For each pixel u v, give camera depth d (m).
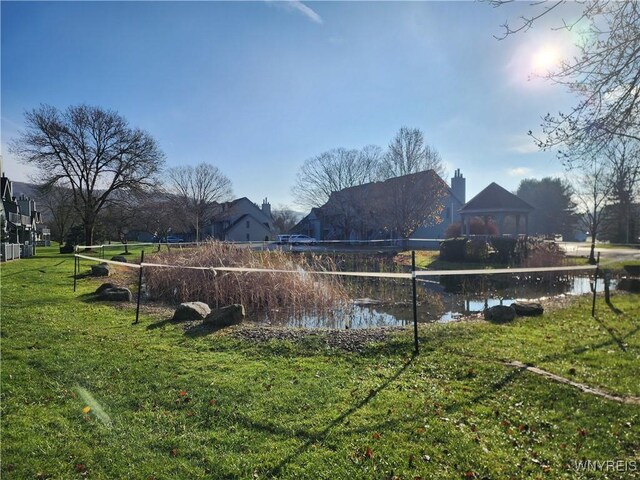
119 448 3.15
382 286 12.94
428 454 3.01
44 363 4.93
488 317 7.41
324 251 25.92
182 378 4.48
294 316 9.12
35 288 11.09
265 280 10.27
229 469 2.87
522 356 5.12
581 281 14.45
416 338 5.43
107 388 4.24
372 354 5.32
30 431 3.40
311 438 3.24
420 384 4.26
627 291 10.91
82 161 32.59
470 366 4.77
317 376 4.54
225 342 5.84
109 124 32.94
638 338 6.00
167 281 11.26
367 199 35.09
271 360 5.11
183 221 51.44
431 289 12.91
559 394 3.98
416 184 29.78
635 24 4.17
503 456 2.97
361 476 2.78
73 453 3.10
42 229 45.81
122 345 5.70
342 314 9.30
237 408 3.74
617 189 17.27
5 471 2.88
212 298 10.56
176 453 3.08
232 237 59.56
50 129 31.11
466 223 28.78
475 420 3.49
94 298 9.59
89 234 33.53
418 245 35.03
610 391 4.07
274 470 2.85
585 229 50.50
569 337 6.05
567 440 3.20
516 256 19.05
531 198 57.34
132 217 39.97
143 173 34.31
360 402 3.84
